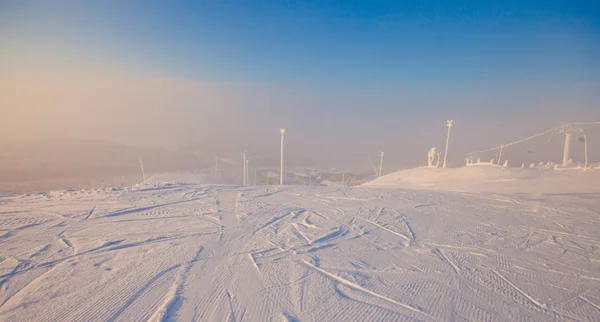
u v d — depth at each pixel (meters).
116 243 5.45
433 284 4.02
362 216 7.96
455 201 10.45
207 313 3.27
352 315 3.25
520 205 9.79
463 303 3.54
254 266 4.52
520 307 3.47
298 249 5.30
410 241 5.87
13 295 3.60
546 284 4.07
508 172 20.30
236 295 3.65
